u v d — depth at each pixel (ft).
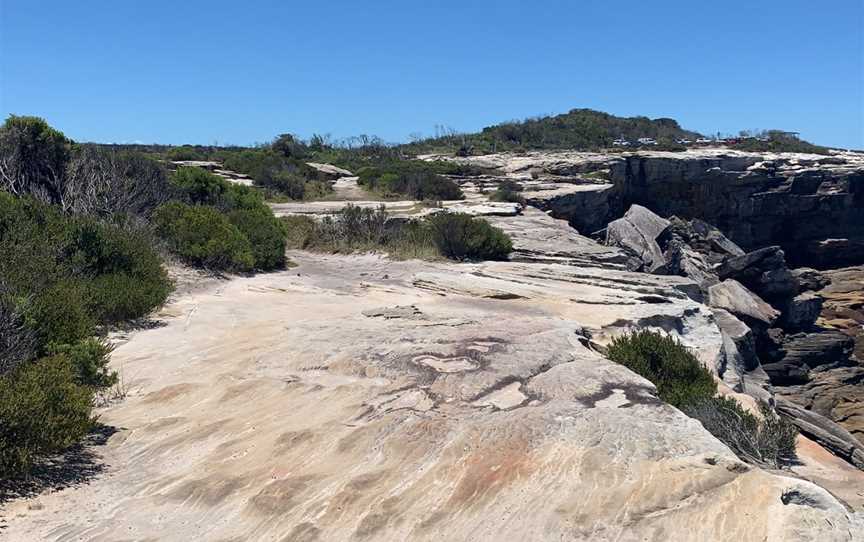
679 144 260.21
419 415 22.77
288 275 62.49
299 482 19.16
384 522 16.94
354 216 83.35
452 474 18.78
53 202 62.49
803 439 37.27
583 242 88.28
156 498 19.36
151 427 24.49
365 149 249.34
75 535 17.37
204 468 21.09
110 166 69.36
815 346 109.91
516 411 22.00
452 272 62.85
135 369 31.71
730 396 35.73
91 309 38.32
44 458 21.79
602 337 40.34
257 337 36.22
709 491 16.47
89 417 24.40
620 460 18.26
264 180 135.23
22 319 29.50
